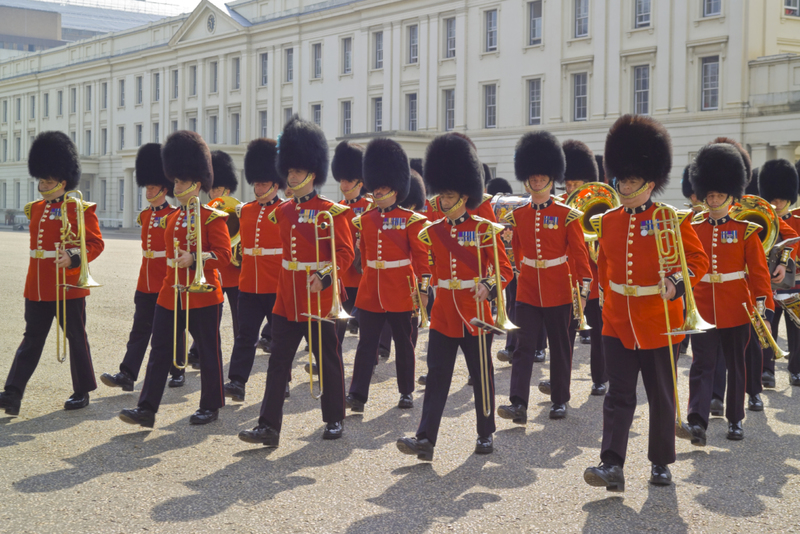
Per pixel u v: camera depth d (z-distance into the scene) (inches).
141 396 246.7
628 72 1255.5
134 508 183.6
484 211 316.8
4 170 2787.9
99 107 2388.0
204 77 2020.2
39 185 267.3
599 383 303.6
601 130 1282.0
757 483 205.2
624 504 189.8
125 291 605.6
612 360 205.3
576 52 1314.0
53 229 264.4
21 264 863.7
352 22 1674.5
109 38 2346.2
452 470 213.9
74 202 265.1
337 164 357.4
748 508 187.6
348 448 233.5
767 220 287.7
